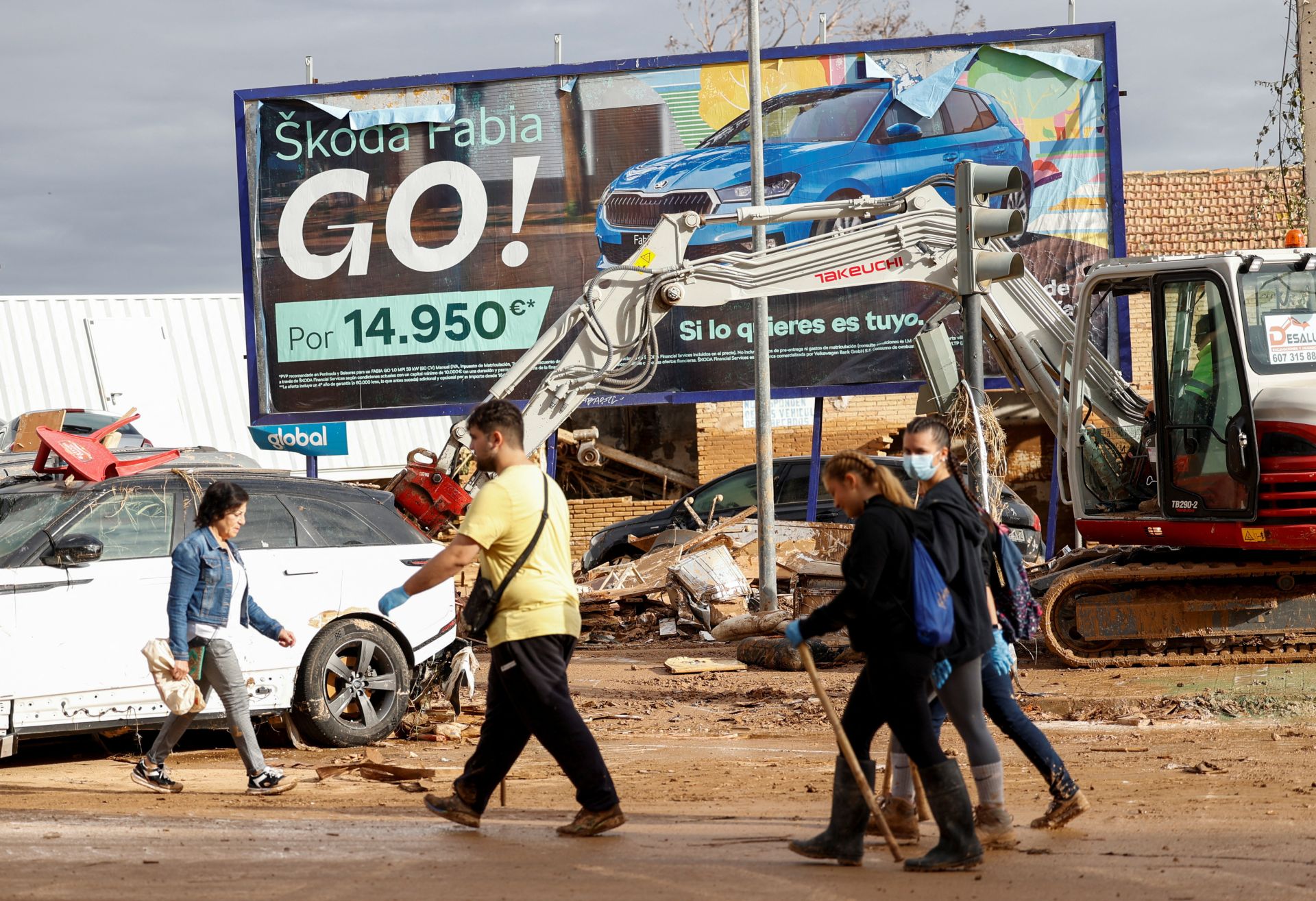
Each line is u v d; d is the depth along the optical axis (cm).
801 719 1100
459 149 2122
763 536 1684
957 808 512
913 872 511
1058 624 1301
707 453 2458
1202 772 796
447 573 590
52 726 848
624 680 1359
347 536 992
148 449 1549
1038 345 1424
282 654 936
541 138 2106
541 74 2102
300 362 2147
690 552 1812
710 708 1174
